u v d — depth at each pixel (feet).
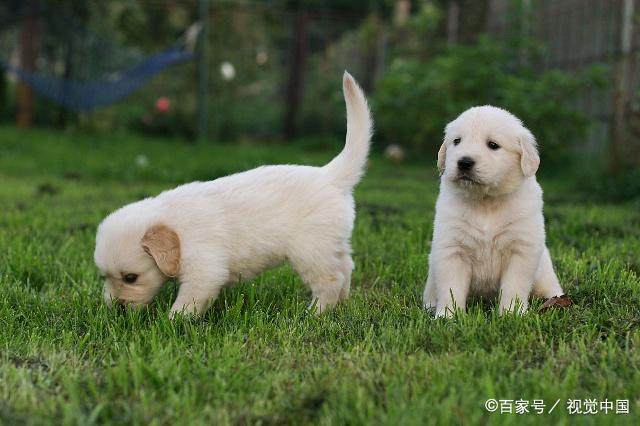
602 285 12.34
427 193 27.84
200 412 7.59
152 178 31.94
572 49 37.29
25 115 52.44
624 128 29.99
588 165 32.78
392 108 42.19
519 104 34.06
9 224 18.69
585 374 8.59
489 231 11.41
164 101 51.06
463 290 11.77
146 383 8.34
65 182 30.19
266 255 11.60
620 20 31.76
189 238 11.11
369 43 53.83
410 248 16.02
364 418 7.29
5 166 34.24
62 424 7.19
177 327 10.43
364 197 26.09
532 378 8.35
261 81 54.60
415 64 42.65
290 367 9.07
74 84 42.68
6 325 10.73
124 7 54.03
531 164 11.19
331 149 48.57
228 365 8.79
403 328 10.32
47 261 14.64
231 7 52.54
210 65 53.16
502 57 38.50
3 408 7.50
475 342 9.58
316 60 54.13
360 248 16.52
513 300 11.37
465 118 11.60
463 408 7.49
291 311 11.69
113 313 11.18
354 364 8.89
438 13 48.85
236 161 36.29
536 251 11.43
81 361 9.23
